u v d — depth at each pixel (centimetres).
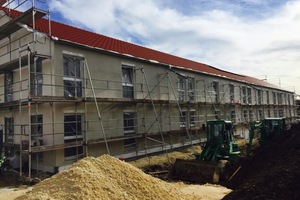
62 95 1223
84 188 624
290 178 753
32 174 1160
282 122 1723
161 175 1305
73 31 1544
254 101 3144
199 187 1052
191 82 2112
